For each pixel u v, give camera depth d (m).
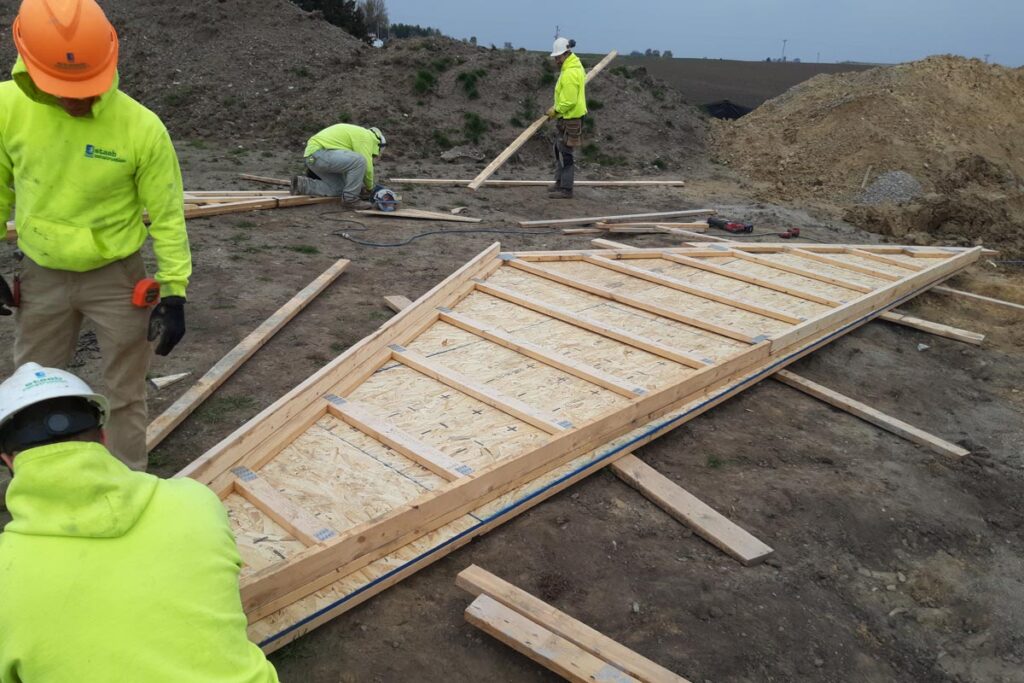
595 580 3.56
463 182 11.55
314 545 3.15
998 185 12.98
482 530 3.62
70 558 1.63
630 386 4.63
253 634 2.88
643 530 3.91
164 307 3.13
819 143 14.12
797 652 3.35
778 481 4.45
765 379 5.75
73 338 3.37
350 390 4.46
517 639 3.01
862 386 5.94
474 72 14.00
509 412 4.32
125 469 1.79
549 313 5.68
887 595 3.84
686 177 13.77
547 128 13.76
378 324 5.92
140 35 13.65
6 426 1.71
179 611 1.66
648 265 7.19
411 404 4.38
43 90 2.69
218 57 13.60
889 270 7.77
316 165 9.02
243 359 5.05
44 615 1.60
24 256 3.13
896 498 4.48
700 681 3.09
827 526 4.15
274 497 3.47
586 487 4.15
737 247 7.93
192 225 7.94
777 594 3.64
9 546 1.66
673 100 16.02
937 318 7.49
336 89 13.38
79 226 3.01
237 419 4.44
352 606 3.16
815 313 6.22
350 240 8.03
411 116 13.37
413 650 3.06
